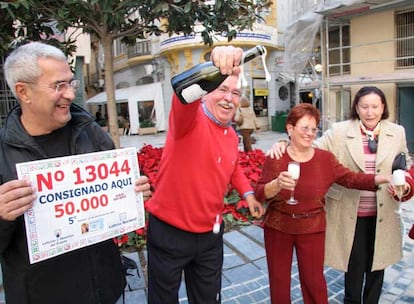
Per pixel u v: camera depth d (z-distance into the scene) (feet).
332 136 9.21
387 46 28.84
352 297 9.16
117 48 82.38
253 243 13.71
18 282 5.29
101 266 6.00
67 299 5.57
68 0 14.44
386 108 8.73
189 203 6.79
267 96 64.64
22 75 4.90
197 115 6.47
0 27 14.89
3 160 5.13
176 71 65.62
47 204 5.05
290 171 7.41
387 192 8.45
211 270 7.45
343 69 33.53
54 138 5.61
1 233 4.76
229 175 7.21
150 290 7.56
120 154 5.75
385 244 8.63
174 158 6.66
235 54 4.79
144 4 14.44
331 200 9.05
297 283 11.13
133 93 70.74
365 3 26.99
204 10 15.71
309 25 32.09
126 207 5.81
